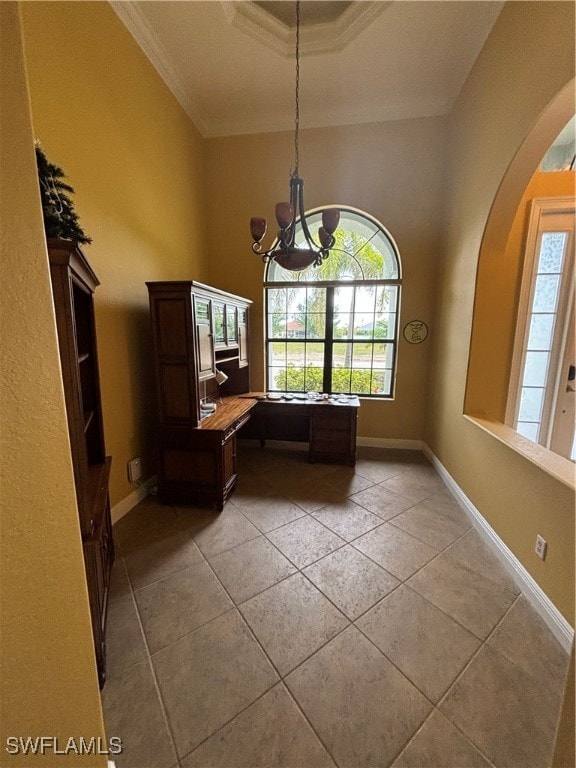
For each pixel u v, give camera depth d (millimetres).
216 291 2846
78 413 1294
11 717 559
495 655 1445
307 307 4109
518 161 2062
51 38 1821
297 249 2059
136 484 2742
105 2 2201
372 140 3559
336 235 3908
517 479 1903
